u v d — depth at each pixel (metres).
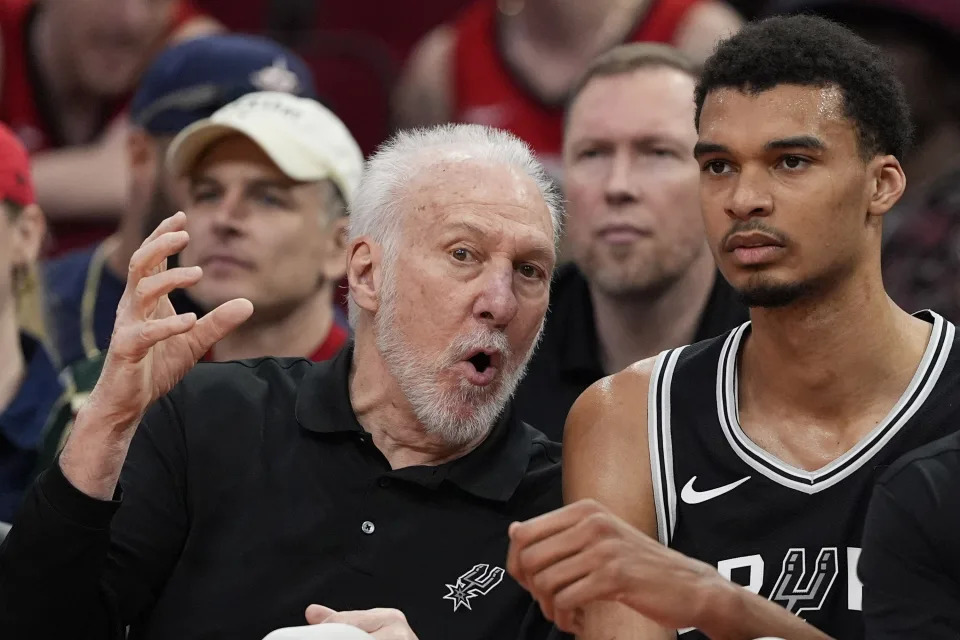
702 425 7.66
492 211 8.07
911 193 12.90
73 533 7.32
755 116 6.96
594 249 10.71
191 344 7.60
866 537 6.46
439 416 8.05
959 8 12.72
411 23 18.70
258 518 8.11
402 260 8.15
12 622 7.41
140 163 12.98
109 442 7.32
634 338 10.81
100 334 13.55
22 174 11.84
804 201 6.91
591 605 7.45
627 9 15.74
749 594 6.49
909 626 6.25
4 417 11.26
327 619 7.04
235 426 8.38
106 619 7.78
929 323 7.68
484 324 8.02
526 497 8.31
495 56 16.30
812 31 7.10
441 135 8.52
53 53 17.39
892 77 7.19
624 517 7.65
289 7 18.41
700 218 10.64
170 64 12.71
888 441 7.30
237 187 11.19
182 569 8.09
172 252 7.30
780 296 7.02
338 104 17.69
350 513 8.09
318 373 8.56
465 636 7.92
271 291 11.23
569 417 8.12
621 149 10.62
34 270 11.98
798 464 7.44
